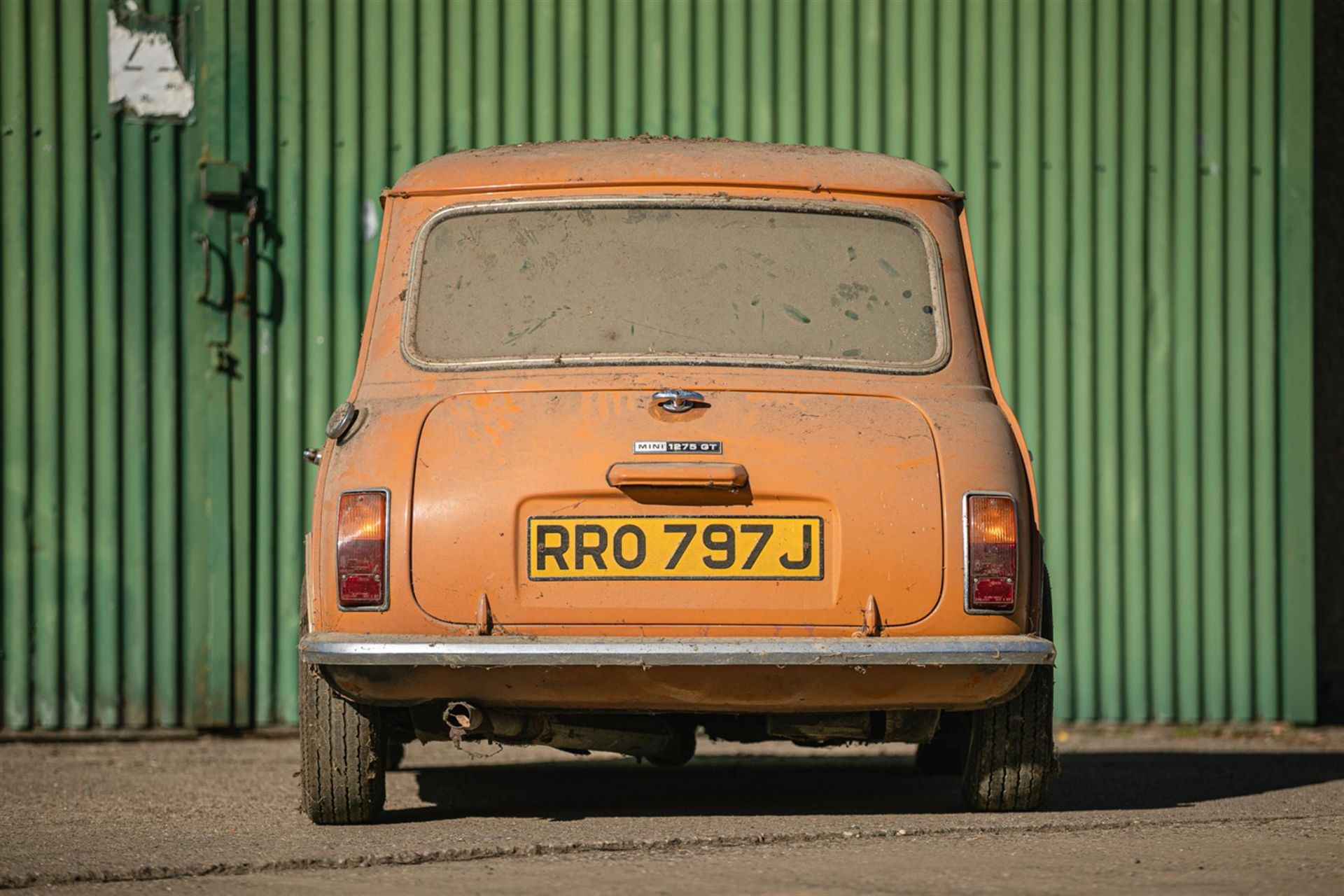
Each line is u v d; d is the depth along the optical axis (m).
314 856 5.82
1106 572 11.84
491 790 8.42
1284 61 12.10
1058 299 11.92
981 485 6.16
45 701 11.23
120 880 5.60
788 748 10.86
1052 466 11.87
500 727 6.52
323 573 6.18
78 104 11.41
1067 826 6.54
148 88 11.46
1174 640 11.84
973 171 11.94
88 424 11.34
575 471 6.04
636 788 8.55
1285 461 11.97
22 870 5.70
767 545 6.02
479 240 6.78
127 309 11.40
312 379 11.53
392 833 6.46
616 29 11.78
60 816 7.52
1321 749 10.96
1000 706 6.70
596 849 6.01
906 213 6.91
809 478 6.06
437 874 5.55
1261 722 11.84
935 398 6.49
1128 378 11.92
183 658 11.33
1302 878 5.38
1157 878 5.37
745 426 6.18
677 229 6.75
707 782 8.90
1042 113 11.97
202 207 11.47
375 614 6.06
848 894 5.12
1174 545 11.88
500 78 11.70
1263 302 12.02
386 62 11.63
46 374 11.33
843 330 6.64
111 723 11.26
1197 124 12.05
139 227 11.43
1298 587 11.90
